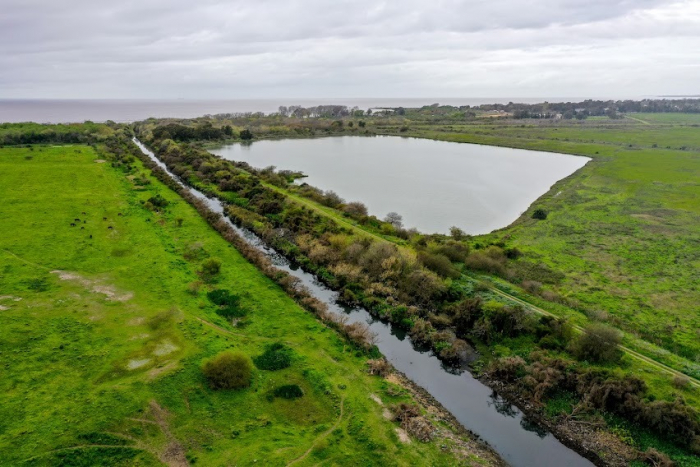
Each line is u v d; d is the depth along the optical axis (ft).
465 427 88.33
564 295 136.46
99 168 292.81
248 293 135.13
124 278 137.80
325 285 147.02
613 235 193.77
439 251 161.79
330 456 77.00
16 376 90.99
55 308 117.50
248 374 95.04
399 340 118.83
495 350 111.96
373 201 258.16
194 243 171.94
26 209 200.54
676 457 79.66
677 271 155.63
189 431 80.43
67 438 76.13
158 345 103.60
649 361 103.96
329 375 99.09
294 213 203.82
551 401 94.73
